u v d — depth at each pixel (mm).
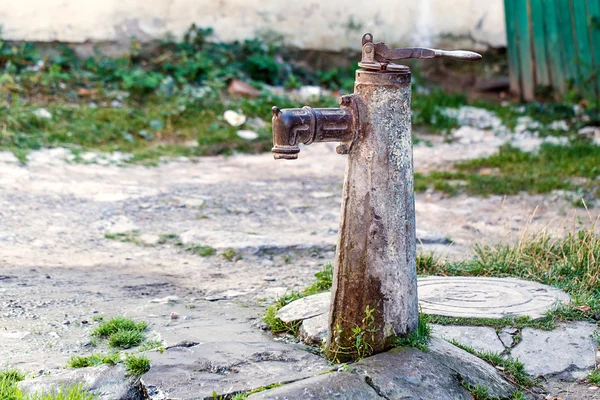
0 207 6230
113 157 8148
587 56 10656
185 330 4590
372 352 4191
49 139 8305
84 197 6691
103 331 4586
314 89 10992
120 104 9641
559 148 8961
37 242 5781
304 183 7781
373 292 4172
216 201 6930
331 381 3965
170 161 8320
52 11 10508
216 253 5801
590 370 4320
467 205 7094
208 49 11109
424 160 8859
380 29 11695
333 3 11578
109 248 5820
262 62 11000
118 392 3979
